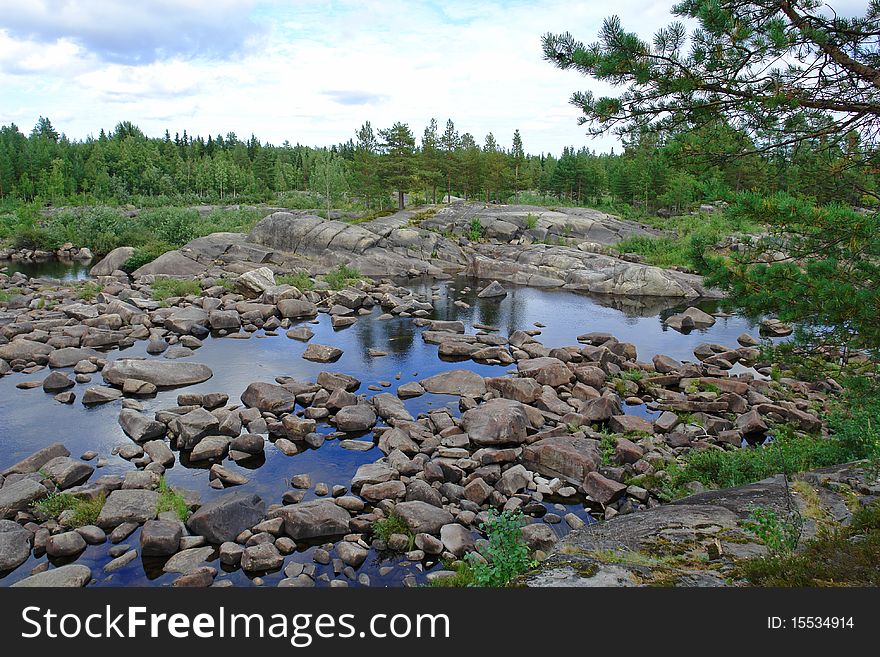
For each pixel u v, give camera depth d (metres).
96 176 128.25
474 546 11.38
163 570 10.66
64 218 62.41
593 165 113.69
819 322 8.27
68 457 14.82
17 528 11.46
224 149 166.62
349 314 35.19
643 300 43.19
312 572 10.55
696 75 7.54
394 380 22.66
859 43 7.41
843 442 12.53
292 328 30.98
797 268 8.45
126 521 12.06
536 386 20.25
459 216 70.12
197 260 47.25
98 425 17.45
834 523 7.96
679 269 52.47
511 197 105.12
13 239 57.66
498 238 66.38
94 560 10.97
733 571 6.95
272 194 137.50
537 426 17.86
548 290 46.56
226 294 37.44
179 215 59.81
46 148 131.75
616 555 7.62
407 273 51.19
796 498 8.98
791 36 7.04
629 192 95.94
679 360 26.64
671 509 9.18
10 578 10.38
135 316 29.88
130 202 118.56
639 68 7.41
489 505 13.40
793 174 8.91
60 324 28.20
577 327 33.44
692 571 7.07
